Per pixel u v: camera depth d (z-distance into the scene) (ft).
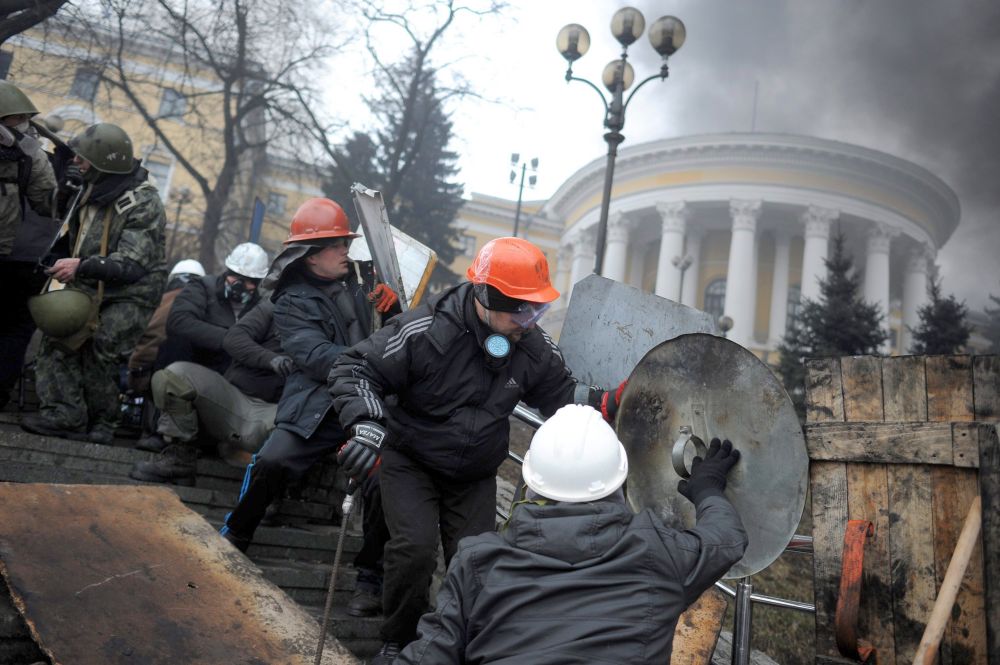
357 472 8.18
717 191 128.98
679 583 5.98
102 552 8.79
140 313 13.80
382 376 9.04
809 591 19.25
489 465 9.64
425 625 6.15
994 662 7.03
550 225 177.99
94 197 13.24
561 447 6.59
